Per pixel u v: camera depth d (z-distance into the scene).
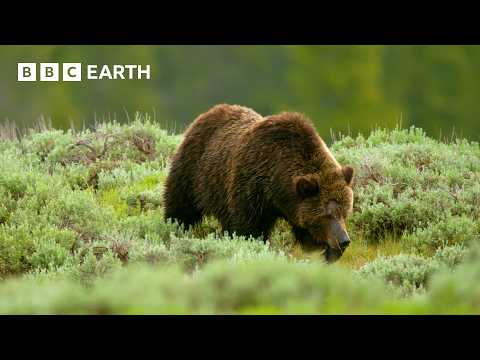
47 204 21.66
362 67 96.88
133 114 91.75
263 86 98.31
